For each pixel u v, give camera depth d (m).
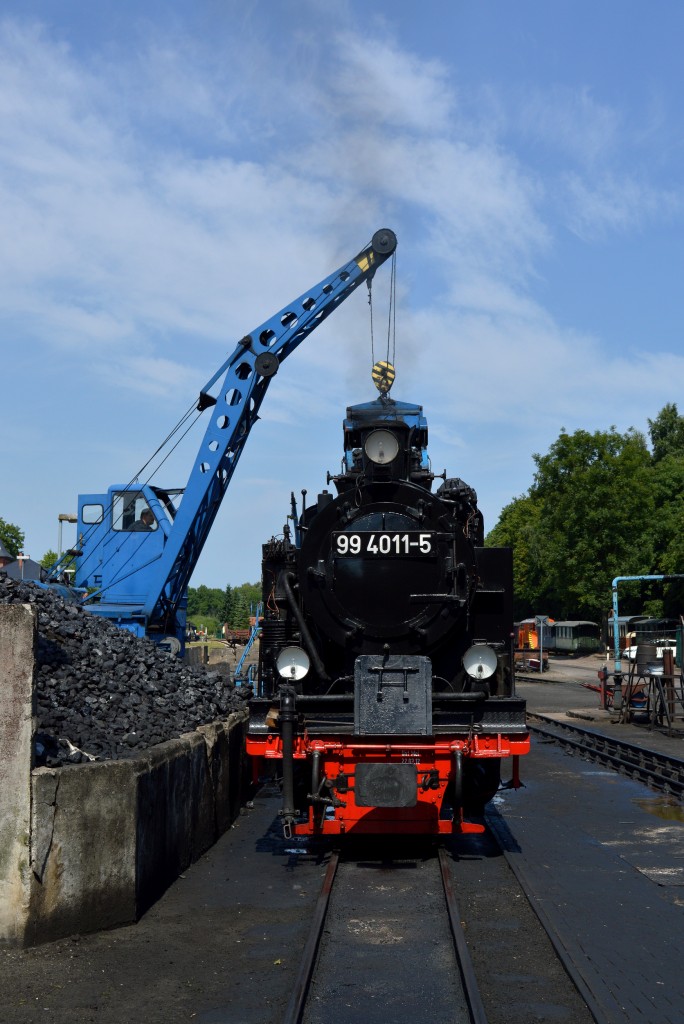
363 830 9.27
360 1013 5.57
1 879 6.75
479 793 10.71
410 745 9.09
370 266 22.06
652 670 22.14
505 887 8.36
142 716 9.34
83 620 11.42
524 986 5.98
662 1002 5.63
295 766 10.17
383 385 16.23
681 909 7.57
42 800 6.80
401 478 10.37
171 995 5.87
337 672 10.27
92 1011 5.64
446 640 10.01
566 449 60.44
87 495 22.91
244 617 114.50
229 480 22.53
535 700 31.17
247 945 6.81
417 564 9.92
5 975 6.21
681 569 55.75
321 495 10.77
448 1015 5.52
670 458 63.94
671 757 15.48
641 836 10.45
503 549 10.23
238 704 12.79
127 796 7.31
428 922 7.29
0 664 6.83
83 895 7.02
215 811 10.38
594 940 6.77
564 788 14.02
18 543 58.81
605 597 58.81
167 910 7.69
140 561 22.52
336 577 9.96
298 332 22.28
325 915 7.34
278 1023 5.43
